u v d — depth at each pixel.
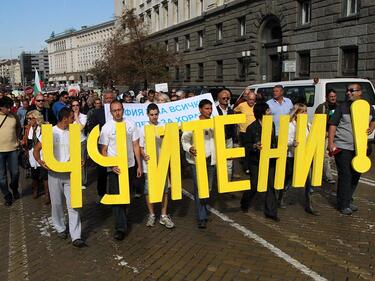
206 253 5.41
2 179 7.80
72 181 5.61
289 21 26.67
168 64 41.62
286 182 7.25
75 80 123.62
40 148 5.84
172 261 5.21
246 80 32.41
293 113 7.24
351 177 6.89
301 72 26.19
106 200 5.77
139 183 7.93
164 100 9.37
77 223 5.75
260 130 6.64
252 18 30.81
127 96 12.03
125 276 4.84
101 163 5.72
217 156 6.30
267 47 30.12
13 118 8.03
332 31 23.08
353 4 21.92
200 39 41.38
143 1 58.25
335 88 12.04
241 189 6.43
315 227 6.31
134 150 6.12
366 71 20.91
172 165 6.22
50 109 10.02
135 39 39.84
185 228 6.39
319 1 23.84
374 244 5.62
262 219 6.74
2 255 5.54
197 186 6.29
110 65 42.75
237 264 5.07
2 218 7.15
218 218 6.83
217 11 35.91
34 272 5.00
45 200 7.96
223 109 8.23
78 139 5.60
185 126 6.11
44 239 6.08
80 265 5.16
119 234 5.91
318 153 6.68
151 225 6.49
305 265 4.99
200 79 41.31
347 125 6.71
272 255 5.30
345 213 6.91
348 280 4.61
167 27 49.88
